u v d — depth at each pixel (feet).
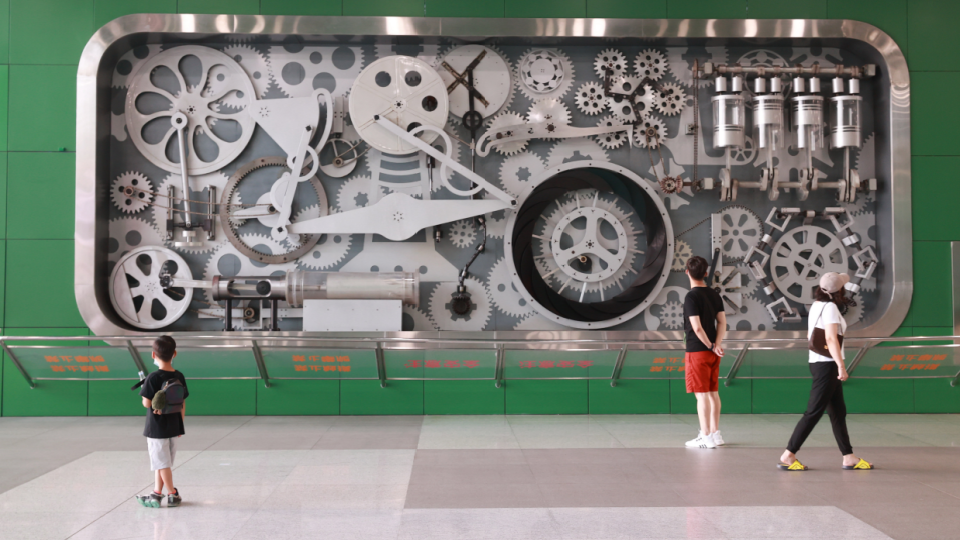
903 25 26.04
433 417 24.93
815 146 25.64
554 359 24.53
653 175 26.12
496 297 25.67
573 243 25.99
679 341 24.09
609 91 26.02
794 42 26.04
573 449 19.70
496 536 12.42
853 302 26.25
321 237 25.61
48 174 24.86
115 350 24.08
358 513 13.75
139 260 25.14
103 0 24.98
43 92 24.90
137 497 14.39
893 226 25.70
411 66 25.02
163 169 25.44
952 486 15.70
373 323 24.50
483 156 25.66
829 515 13.60
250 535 12.46
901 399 26.13
